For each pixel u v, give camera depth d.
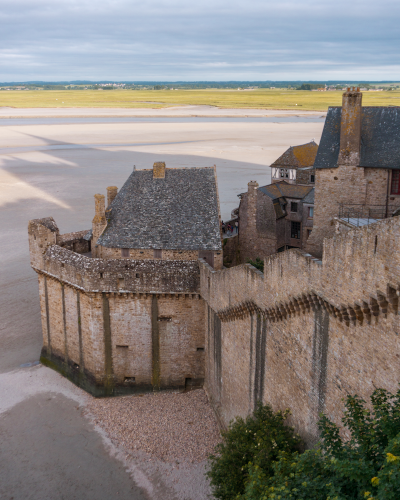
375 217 35.91
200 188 50.22
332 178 36.84
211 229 47.00
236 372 34.72
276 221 57.62
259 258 55.94
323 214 37.75
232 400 35.81
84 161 164.50
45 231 45.28
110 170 147.25
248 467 24.80
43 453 36.03
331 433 19.03
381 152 35.50
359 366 19.97
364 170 35.59
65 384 45.00
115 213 49.62
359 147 35.62
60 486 32.91
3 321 56.81
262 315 29.73
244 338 32.78
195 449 36.03
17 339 52.94
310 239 38.44
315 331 23.53
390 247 17.16
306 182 66.12
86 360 43.25
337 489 15.37
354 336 20.28
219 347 38.06
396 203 35.25
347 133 35.50
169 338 42.00
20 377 46.06
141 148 193.25
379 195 35.66
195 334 41.91
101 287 40.34
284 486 16.69
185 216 48.28
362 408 19.14
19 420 39.81
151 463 34.84
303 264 23.78
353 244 19.47
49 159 170.25
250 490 19.78
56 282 44.66
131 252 46.75
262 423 27.22
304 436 25.06
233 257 61.09
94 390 42.91
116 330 41.81
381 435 16.42
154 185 51.19
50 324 46.88
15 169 151.50
